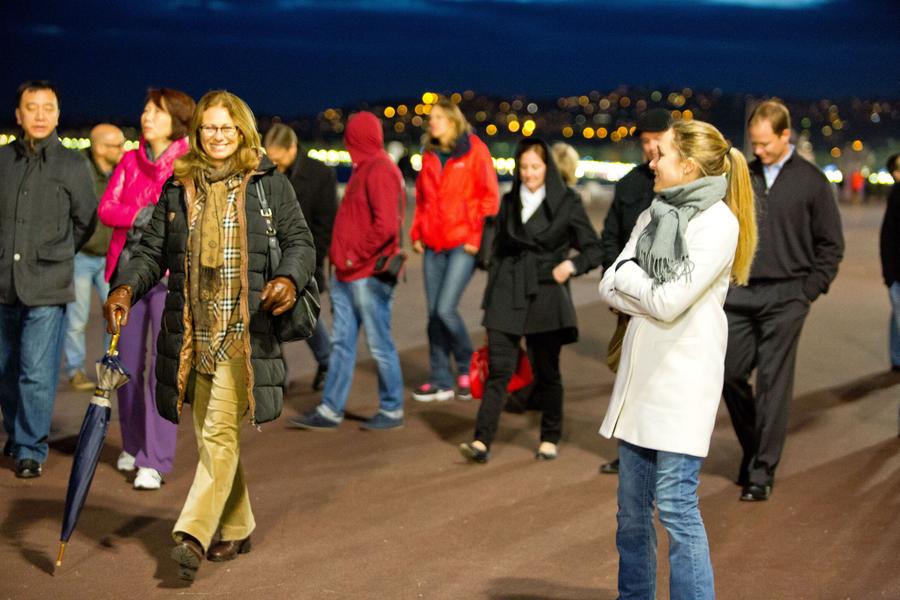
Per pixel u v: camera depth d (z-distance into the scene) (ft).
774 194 19.69
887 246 30.17
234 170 15.28
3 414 21.09
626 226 20.61
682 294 12.66
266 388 15.28
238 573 15.83
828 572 16.06
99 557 16.34
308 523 18.04
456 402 27.09
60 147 20.36
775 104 19.63
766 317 19.75
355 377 29.35
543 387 22.20
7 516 18.01
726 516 18.66
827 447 23.17
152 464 19.51
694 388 12.89
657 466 13.09
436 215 26.58
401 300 43.60
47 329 20.08
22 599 14.74
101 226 26.91
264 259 15.25
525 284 21.26
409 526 17.95
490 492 19.86
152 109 19.79
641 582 13.51
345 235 23.73
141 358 19.75
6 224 20.06
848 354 33.68
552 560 16.51
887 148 211.61
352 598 14.97
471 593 15.20
